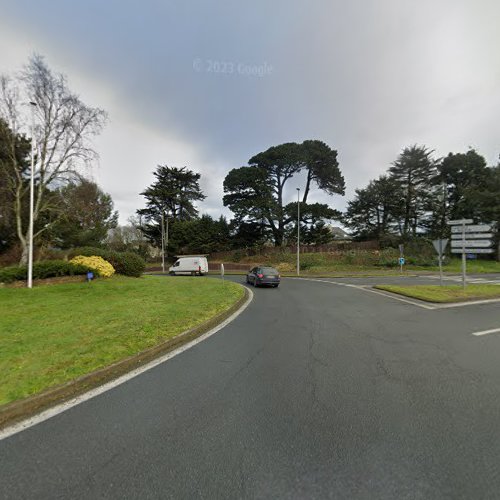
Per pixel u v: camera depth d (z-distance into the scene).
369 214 42.53
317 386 3.71
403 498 1.95
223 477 2.15
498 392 3.54
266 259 37.94
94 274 15.37
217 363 4.52
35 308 8.41
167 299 10.16
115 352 4.68
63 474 2.18
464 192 35.47
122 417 2.97
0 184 16.66
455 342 5.65
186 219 51.38
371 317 8.02
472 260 35.66
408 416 2.99
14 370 3.93
